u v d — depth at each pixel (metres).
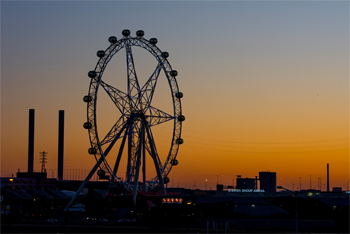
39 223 185.50
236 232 155.25
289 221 172.88
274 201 191.62
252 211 189.50
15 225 172.25
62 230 157.00
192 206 188.00
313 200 190.00
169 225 177.88
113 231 154.50
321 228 166.12
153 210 188.62
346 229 163.12
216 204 189.38
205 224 173.88
